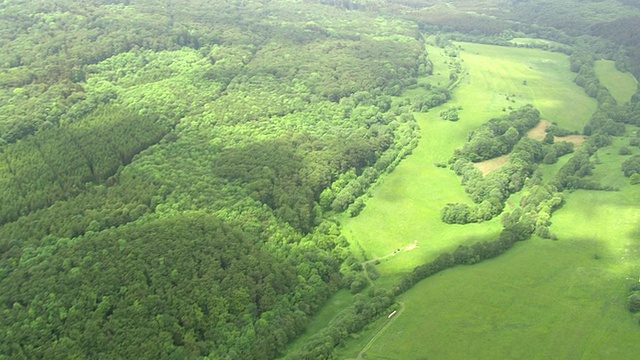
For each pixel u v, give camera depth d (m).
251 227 177.62
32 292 141.75
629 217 183.12
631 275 156.62
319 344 140.62
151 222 170.62
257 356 138.50
